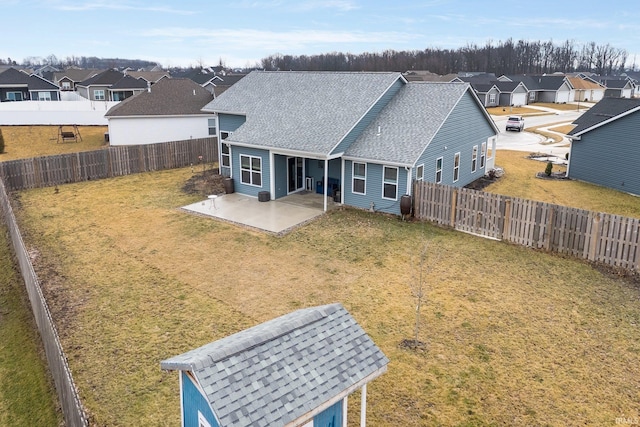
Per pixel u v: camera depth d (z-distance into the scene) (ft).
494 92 230.07
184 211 65.21
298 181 74.13
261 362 19.01
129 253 51.26
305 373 19.25
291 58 500.74
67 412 26.25
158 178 85.40
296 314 24.04
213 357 18.52
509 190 75.61
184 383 20.47
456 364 31.89
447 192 57.36
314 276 45.52
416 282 44.06
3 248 54.49
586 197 71.77
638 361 32.04
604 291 42.04
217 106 82.64
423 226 58.59
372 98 69.67
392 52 482.28
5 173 75.15
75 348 34.09
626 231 45.32
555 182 81.30
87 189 78.13
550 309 38.96
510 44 481.87
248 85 85.71
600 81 310.65
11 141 122.52
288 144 65.36
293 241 54.08
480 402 28.30
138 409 27.94
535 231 51.31
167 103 114.73
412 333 35.70
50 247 53.31
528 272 45.96
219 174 86.89
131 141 111.55
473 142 78.23
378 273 46.09
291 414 17.61
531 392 29.12
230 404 17.16
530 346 33.83
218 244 53.52
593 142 79.15
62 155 80.69
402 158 59.88
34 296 38.01
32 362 33.91
